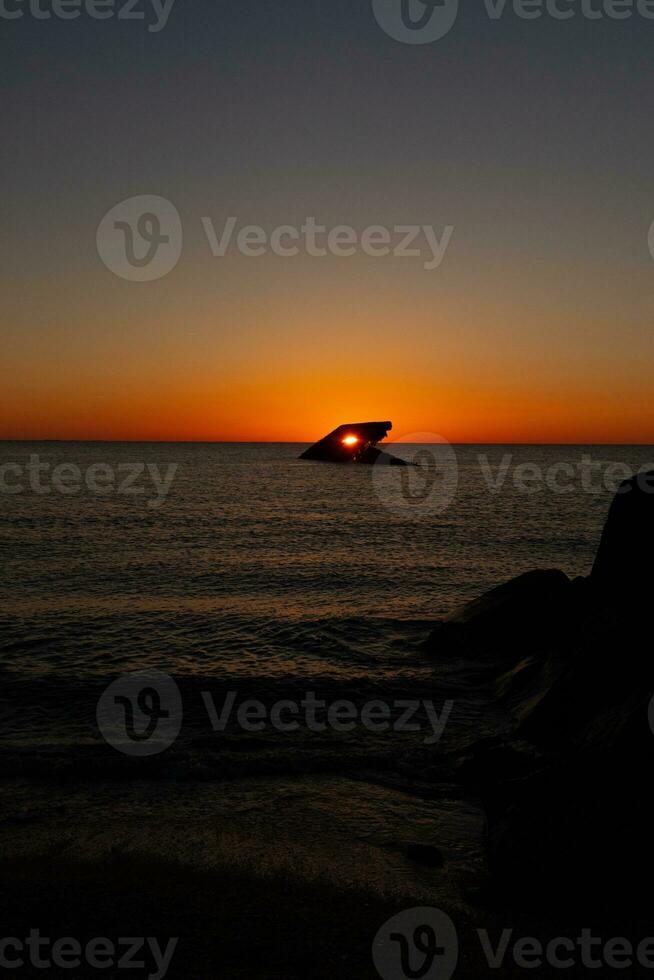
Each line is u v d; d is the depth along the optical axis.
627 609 8.07
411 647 11.54
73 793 6.07
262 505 43.59
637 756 4.72
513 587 11.66
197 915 4.12
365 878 4.64
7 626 12.82
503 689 9.07
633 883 4.19
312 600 15.66
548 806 4.73
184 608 14.64
